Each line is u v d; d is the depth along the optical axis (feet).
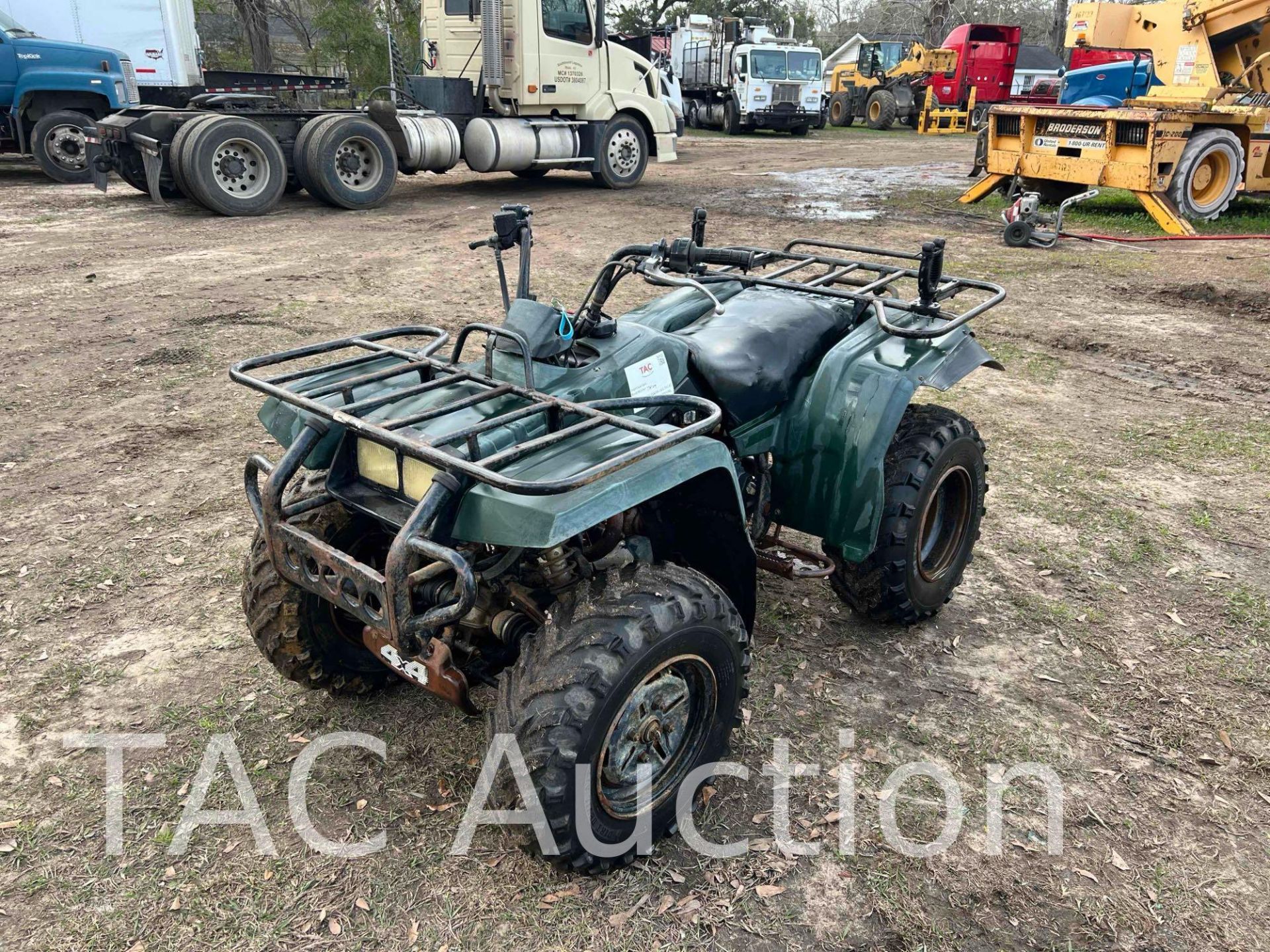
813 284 11.37
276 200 38.70
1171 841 8.45
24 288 26.37
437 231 35.40
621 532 9.20
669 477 7.41
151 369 20.34
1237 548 13.46
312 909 7.65
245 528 13.76
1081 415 18.52
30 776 9.02
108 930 7.43
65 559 12.87
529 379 8.38
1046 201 43.73
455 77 43.50
